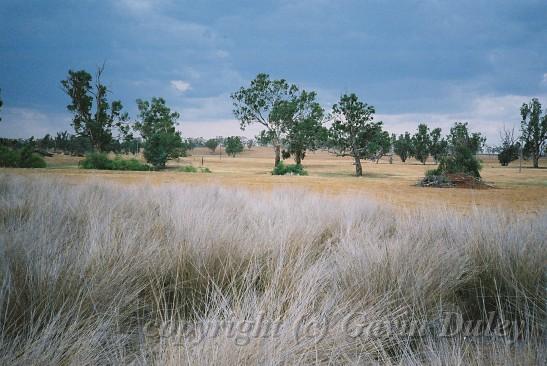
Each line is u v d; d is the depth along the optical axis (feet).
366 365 8.62
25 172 92.17
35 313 9.32
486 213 22.48
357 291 11.40
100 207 23.82
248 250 14.03
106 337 8.64
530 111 320.70
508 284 12.40
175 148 219.00
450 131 265.75
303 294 10.16
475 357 8.36
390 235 21.80
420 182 84.74
